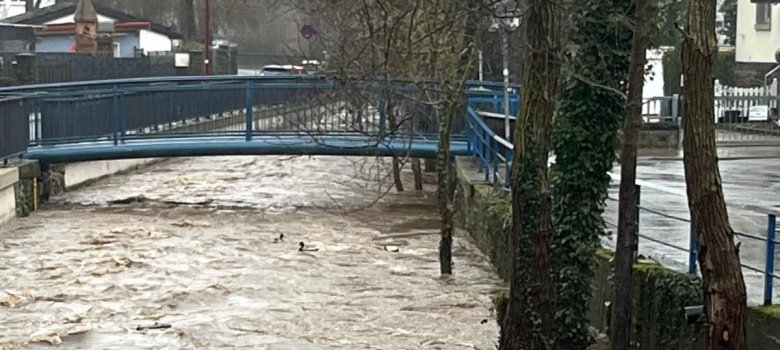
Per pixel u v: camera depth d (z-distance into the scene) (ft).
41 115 84.53
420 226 75.87
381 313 50.01
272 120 86.33
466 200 68.85
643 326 34.60
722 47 151.12
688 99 23.15
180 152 85.40
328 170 111.14
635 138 30.48
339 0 79.15
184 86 91.56
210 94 97.04
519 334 31.53
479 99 80.33
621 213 30.94
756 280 35.53
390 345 44.45
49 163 85.61
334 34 94.84
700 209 23.22
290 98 86.69
